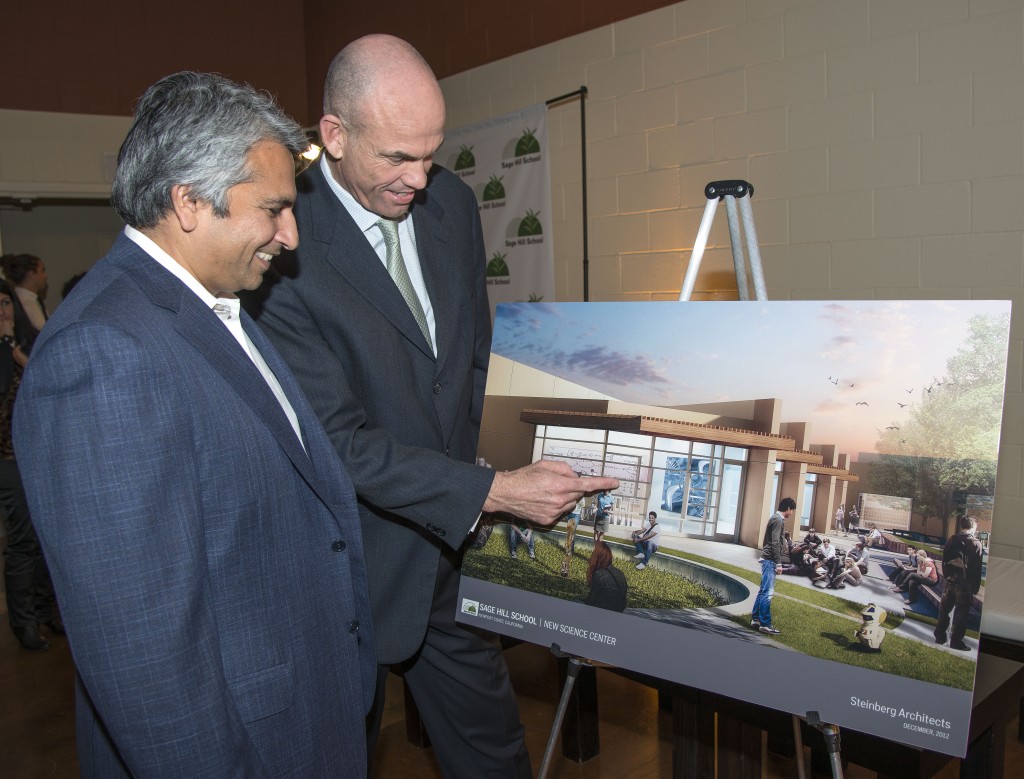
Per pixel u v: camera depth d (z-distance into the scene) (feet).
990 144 9.19
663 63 11.98
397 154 4.58
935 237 9.68
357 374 5.06
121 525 3.02
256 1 18.49
